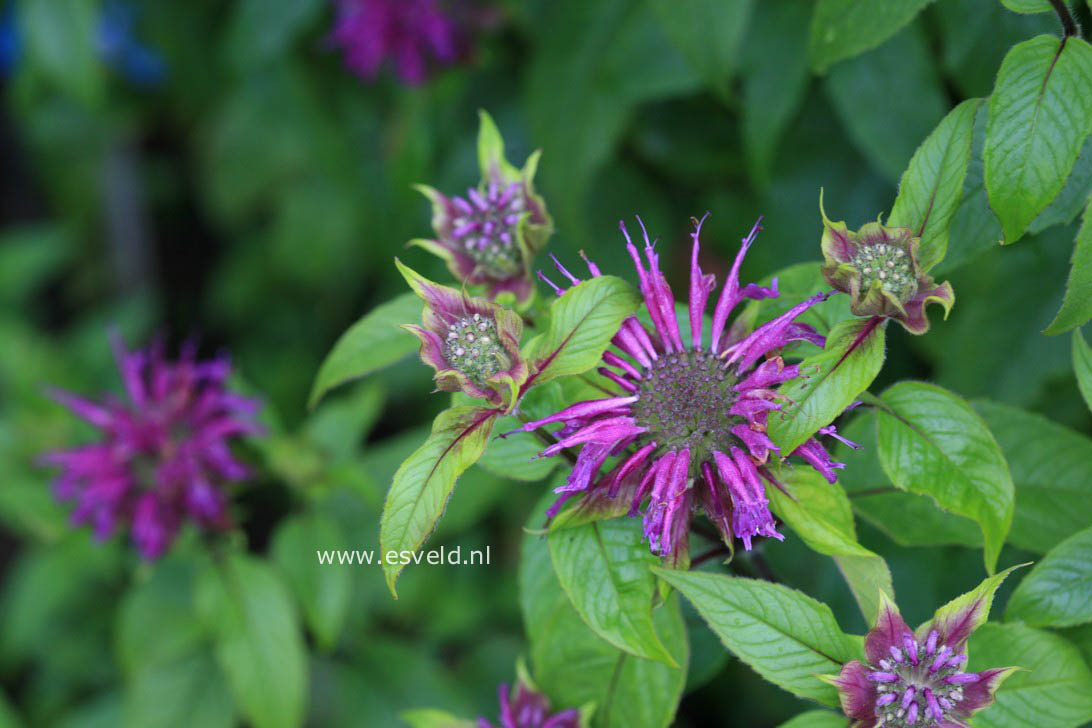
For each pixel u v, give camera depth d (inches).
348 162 51.7
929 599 28.2
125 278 68.1
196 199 69.9
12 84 59.1
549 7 34.8
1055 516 26.8
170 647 35.1
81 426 39.8
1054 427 26.9
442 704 36.3
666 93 32.9
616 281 25.3
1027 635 25.5
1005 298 30.6
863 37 27.4
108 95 62.5
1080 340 25.6
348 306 60.8
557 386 25.9
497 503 42.8
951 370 30.8
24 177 69.0
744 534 25.1
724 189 37.4
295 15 42.8
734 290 25.7
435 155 41.3
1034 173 25.0
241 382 34.5
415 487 24.8
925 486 25.3
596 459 25.2
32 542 47.8
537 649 27.0
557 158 34.1
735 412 25.2
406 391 48.3
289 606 31.6
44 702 48.5
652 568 25.0
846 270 24.8
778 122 31.4
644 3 32.9
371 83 50.6
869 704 24.9
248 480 32.4
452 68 39.4
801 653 25.0
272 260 61.4
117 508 32.4
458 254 27.2
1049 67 25.0
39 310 67.1
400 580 37.3
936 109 30.0
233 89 57.8
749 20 31.5
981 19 28.5
